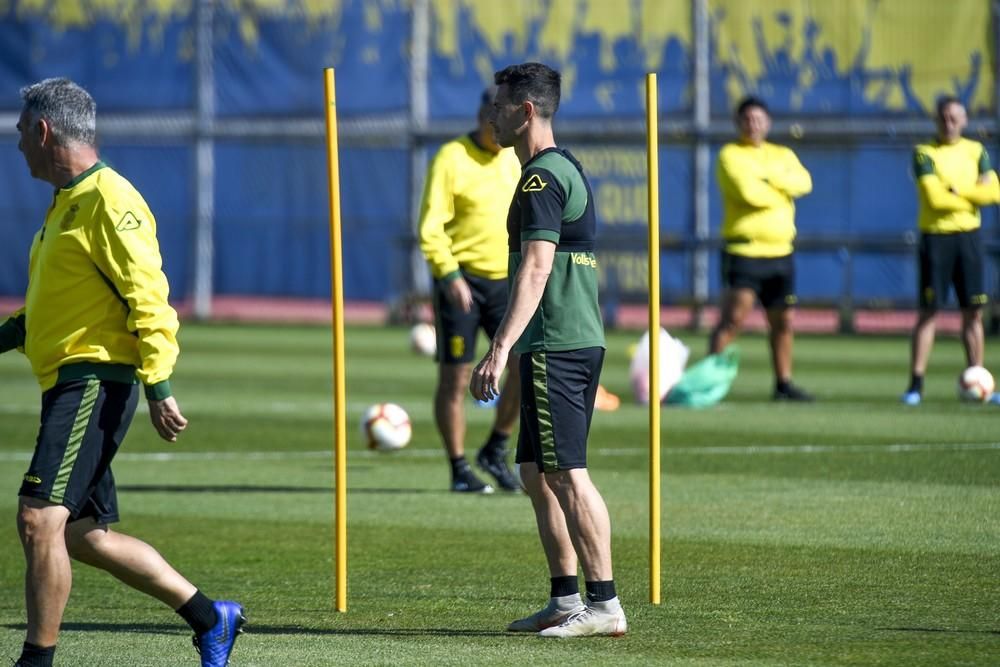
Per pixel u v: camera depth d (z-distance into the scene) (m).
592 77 102.81
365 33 108.12
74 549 18.28
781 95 99.06
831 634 20.50
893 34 97.44
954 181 50.72
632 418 49.66
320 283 112.81
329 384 63.16
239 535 29.72
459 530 30.06
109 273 17.66
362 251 111.81
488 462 35.59
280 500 34.16
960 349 82.31
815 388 59.78
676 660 19.09
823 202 98.44
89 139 18.06
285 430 47.91
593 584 20.53
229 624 18.50
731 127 100.00
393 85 107.75
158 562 18.31
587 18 103.00
